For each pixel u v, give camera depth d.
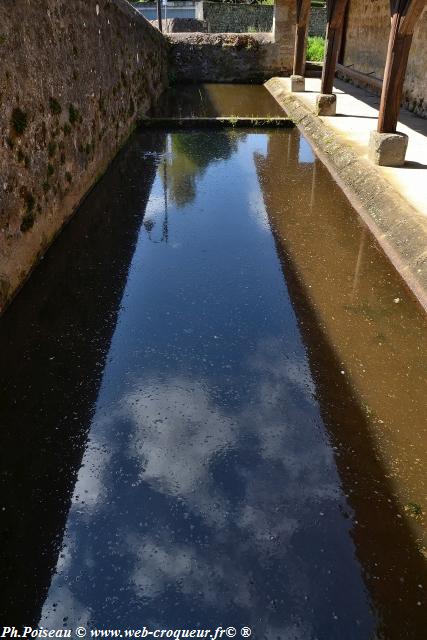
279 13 14.90
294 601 1.90
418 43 8.98
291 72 15.57
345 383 2.99
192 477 2.41
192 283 4.09
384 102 5.79
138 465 2.48
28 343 3.36
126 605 1.90
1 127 3.49
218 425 2.71
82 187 5.70
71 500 2.31
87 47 5.96
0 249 3.54
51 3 4.67
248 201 5.86
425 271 3.85
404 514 2.22
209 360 3.20
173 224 5.23
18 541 2.13
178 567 2.02
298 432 2.66
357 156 6.45
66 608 1.90
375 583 1.96
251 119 9.58
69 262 4.39
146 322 3.59
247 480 2.39
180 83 15.59
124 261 4.44
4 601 1.92
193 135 9.08
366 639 1.79
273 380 3.03
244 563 2.03
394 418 2.74
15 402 2.88
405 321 3.56
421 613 1.86
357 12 13.76
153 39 11.98
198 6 24.52
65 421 2.75
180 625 1.84
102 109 6.72
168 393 2.94
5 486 2.38
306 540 2.12
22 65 3.87
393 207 4.83
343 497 2.30
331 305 3.76
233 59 15.46
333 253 4.57
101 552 2.09
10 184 3.66
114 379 3.05
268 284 4.07
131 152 7.95
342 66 14.60
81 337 3.42
